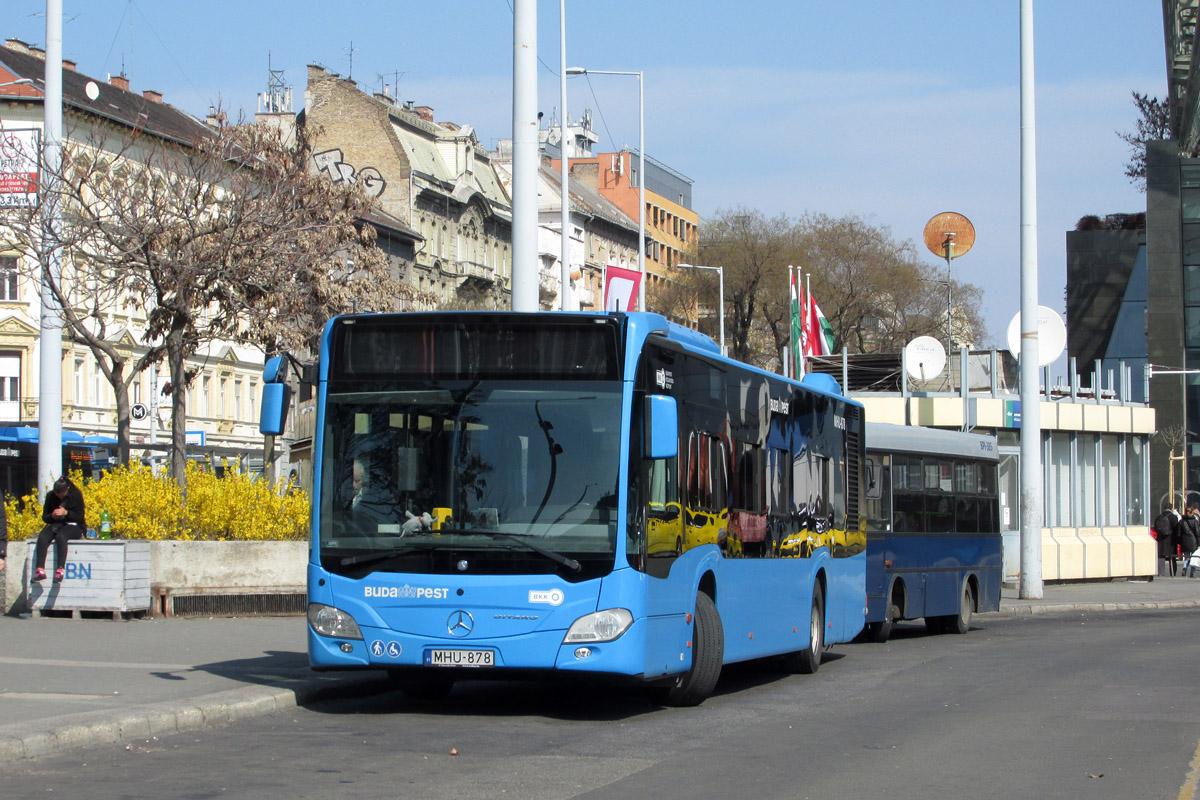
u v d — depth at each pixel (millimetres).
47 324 22328
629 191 128250
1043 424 38688
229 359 70938
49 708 11328
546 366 12297
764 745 11180
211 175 26672
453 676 12312
